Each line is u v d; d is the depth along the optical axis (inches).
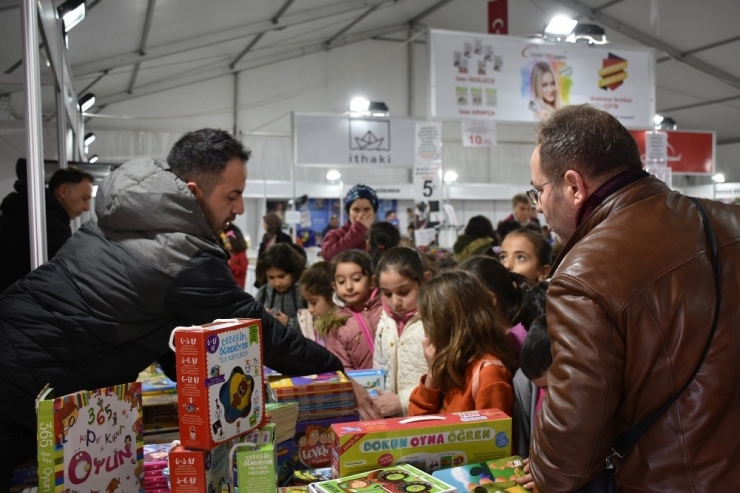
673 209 45.6
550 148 48.9
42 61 148.1
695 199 47.5
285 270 150.6
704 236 44.4
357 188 177.8
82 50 301.4
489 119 224.1
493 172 629.3
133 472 51.8
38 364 56.8
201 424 45.8
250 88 546.6
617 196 46.7
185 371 46.3
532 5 426.9
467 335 68.2
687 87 508.4
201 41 353.7
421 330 88.0
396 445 53.9
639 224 44.6
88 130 507.2
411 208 532.1
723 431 41.8
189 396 46.3
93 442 48.3
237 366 49.4
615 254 43.4
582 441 42.2
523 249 115.9
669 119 381.7
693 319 41.9
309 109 564.4
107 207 59.4
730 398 41.9
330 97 569.6
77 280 58.4
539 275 117.0
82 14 152.8
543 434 44.2
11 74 142.6
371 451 53.4
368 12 457.7
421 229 219.8
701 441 41.7
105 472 49.1
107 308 57.7
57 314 57.4
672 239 43.8
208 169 61.7
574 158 47.6
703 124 582.6
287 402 61.4
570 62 233.6
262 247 267.1
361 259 109.7
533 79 229.1
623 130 48.5
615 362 42.2
